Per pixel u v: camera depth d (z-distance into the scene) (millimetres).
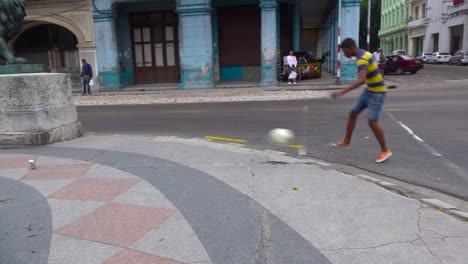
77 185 5055
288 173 5250
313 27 40156
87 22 21375
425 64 44938
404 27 61125
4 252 3393
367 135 8008
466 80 20844
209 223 3834
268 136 8266
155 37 22906
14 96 7594
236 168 5547
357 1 18766
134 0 20750
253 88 19547
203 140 7820
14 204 4477
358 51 5980
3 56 8258
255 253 3275
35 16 21594
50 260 3242
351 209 4055
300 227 3701
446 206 4125
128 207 4277
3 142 7695
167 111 13312
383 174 5512
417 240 3385
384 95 5961
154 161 6074
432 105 11789
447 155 6340
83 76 20203
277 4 20984
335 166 5918
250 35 22328
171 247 3398
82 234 3682
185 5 19984
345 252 3244
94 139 8195
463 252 3174
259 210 4098
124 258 3236
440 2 49344
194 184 4930
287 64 20891
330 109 11922
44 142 7637
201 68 20484
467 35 43094
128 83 23031
